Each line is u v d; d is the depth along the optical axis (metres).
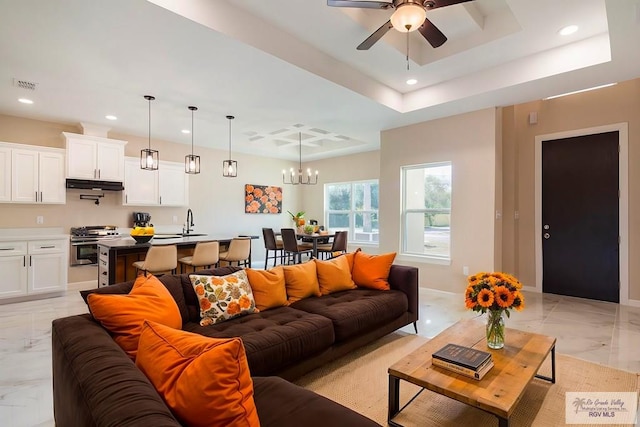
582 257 4.49
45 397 2.17
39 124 4.94
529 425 1.88
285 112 4.55
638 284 4.09
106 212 5.56
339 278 3.19
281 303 2.73
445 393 1.59
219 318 2.33
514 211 4.88
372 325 2.74
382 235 5.53
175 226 6.44
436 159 4.86
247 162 7.74
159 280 2.26
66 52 2.90
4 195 4.49
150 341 1.21
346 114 4.66
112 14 2.37
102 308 1.64
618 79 3.48
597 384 2.29
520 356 1.93
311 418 1.23
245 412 1.00
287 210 8.62
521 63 3.59
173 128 5.44
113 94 3.90
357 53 3.46
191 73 3.32
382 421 1.94
